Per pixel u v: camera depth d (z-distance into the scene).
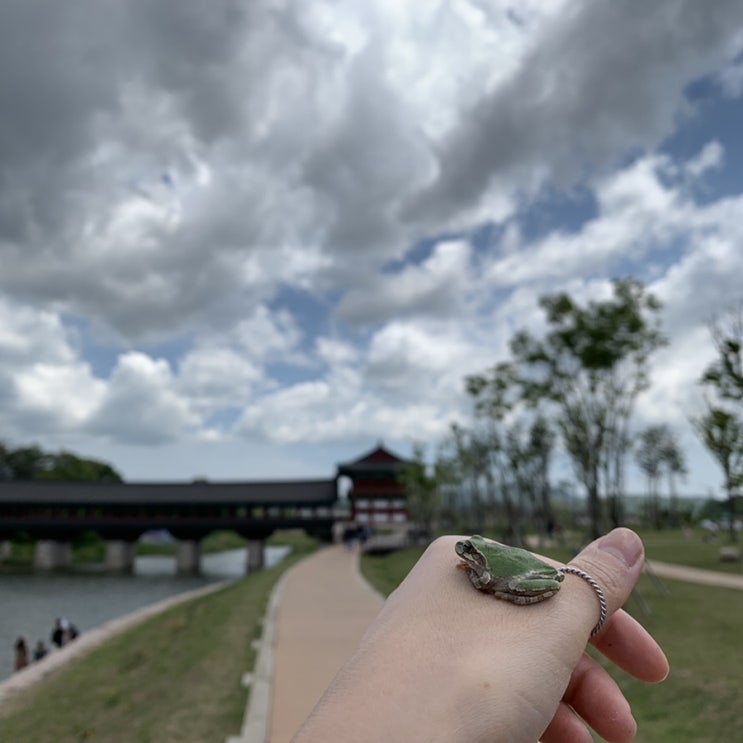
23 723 12.09
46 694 14.49
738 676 9.91
